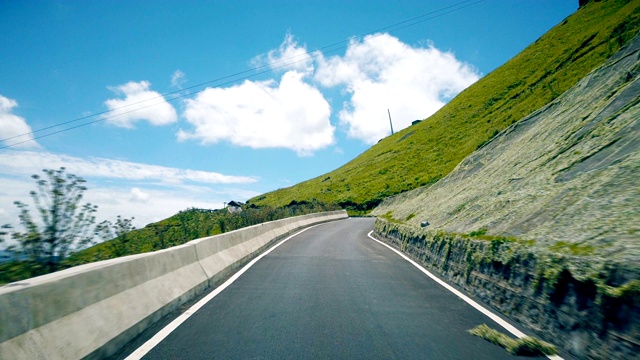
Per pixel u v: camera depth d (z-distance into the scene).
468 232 8.88
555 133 13.19
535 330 4.87
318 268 9.72
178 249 6.75
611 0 68.00
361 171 83.75
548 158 11.10
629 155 7.37
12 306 2.97
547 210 7.41
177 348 4.17
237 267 9.79
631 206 5.58
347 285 7.69
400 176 66.00
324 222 37.28
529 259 5.41
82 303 3.86
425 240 10.87
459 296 6.83
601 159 8.24
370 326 5.07
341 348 4.26
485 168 18.45
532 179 10.46
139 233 10.11
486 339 4.62
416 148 78.06
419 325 5.14
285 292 7.02
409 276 8.74
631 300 3.58
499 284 6.09
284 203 80.19
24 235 5.64
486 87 84.12
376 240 18.38
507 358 4.04
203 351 4.09
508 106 59.62
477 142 55.12
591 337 3.94
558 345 4.40
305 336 4.64
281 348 4.23
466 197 14.22
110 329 4.05
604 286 3.89
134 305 4.75
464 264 7.68
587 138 9.99
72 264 6.23
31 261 5.74
